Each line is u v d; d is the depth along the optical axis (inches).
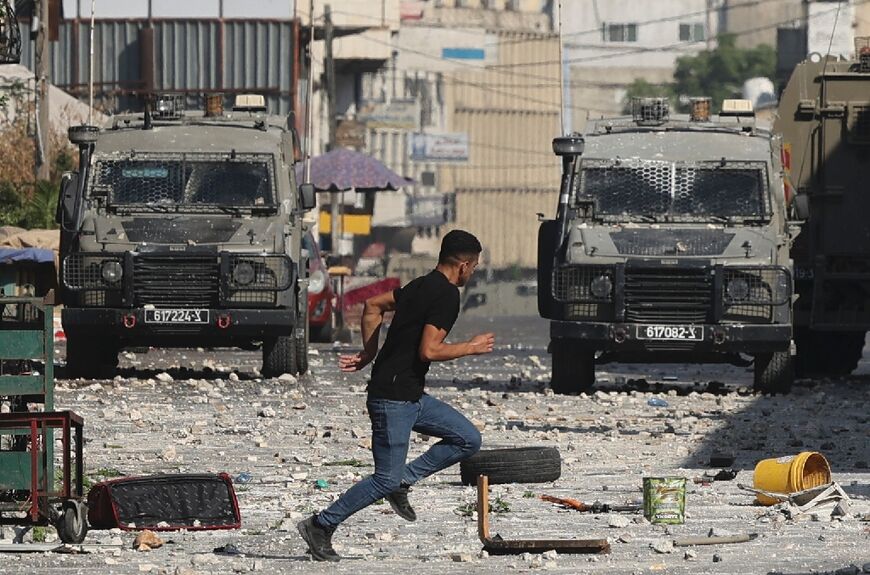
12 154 5113.2
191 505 1492.4
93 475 1817.2
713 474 1876.2
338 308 5098.4
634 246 2896.2
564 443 2186.3
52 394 1504.7
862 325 3272.6
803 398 2859.3
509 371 3555.6
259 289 2994.6
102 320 2984.7
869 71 3334.2
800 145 3331.7
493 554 1347.2
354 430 2272.4
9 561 1322.6
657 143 2999.5
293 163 3221.0
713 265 2869.1
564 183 2974.9
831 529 1478.8
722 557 1328.7
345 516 1322.6
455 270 1342.3
